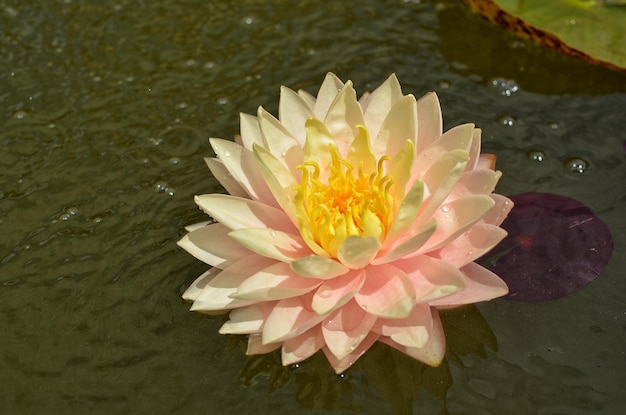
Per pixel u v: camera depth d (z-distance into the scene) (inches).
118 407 24.5
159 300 25.7
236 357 25.0
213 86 29.4
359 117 25.8
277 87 29.3
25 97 29.3
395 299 24.3
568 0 29.6
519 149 27.6
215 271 25.3
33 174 27.8
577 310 25.2
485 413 24.2
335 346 24.1
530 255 25.7
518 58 29.6
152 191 27.4
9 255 26.5
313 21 30.8
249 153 25.8
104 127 28.7
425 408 24.3
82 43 30.5
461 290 23.9
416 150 25.9
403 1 31.0
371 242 24.1
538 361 24.7
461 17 30.6
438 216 25.0
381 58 29.7
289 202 24.8
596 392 24.3
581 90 28.8
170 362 25.0
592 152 27.5
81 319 25.5
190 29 30.8
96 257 26.4
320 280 24.8
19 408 24.5
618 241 26.0
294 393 24.5
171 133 28.5
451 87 29.0
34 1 31.5
